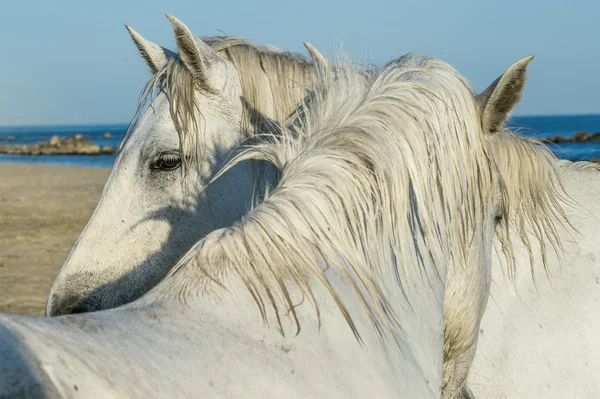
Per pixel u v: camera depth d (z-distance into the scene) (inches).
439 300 105.3
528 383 146.1
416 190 97.0
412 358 94.7
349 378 80.0
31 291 419.8
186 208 130.4
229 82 134.6
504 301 148.6
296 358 76.0
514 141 137.2
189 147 129.8
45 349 57.8
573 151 1348.4
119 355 62.4
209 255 82.4
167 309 74.4
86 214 754.2
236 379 68.3
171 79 132.5
